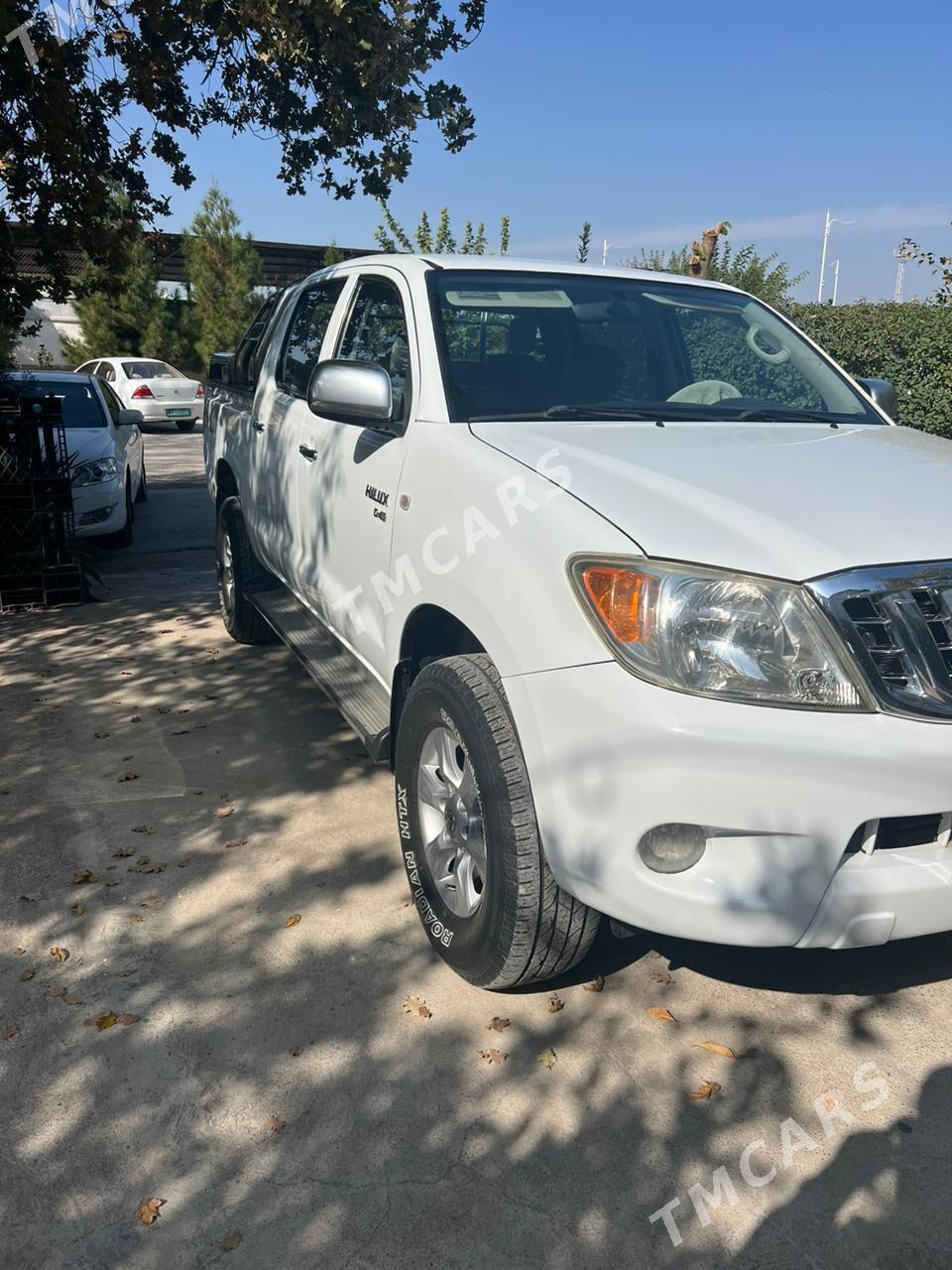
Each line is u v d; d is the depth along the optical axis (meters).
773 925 2.22
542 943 2.57
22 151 7.00
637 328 3.71
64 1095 2.43
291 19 6.58
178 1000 2.78
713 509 2.38
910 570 2.23
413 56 7.33
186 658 5.80
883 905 2.24
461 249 18.86
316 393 3.24
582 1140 2.33
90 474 8.76
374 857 3.56
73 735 4.61
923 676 2.17
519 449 2.79
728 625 2.16
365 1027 2.69
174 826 3.75
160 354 31.03
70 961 2.94
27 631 6.39
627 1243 2.07
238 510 5.57
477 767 2.58
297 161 8.02
